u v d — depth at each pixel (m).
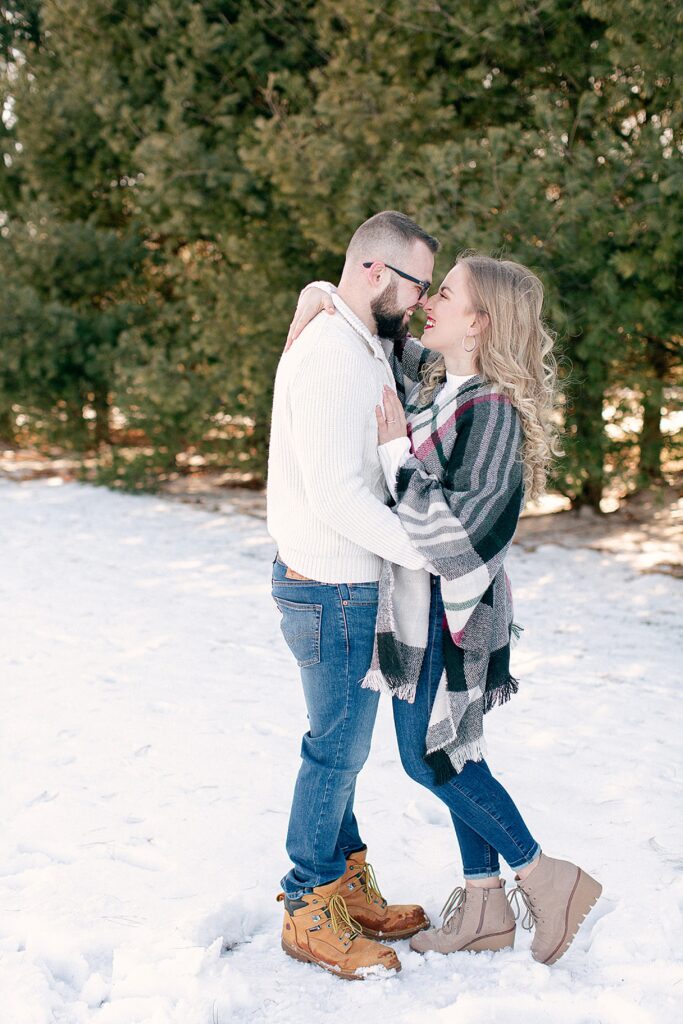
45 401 9.93
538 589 5.85
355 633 2.16
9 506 8.50
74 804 3.04
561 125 5.83
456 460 2.13
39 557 6.61
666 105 5.83
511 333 2.15
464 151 5.92
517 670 4.41
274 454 2.22
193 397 8.34
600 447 6.70
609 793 3.10
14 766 3.34
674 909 2.34
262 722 3.73
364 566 2.15
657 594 5.68
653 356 6.99
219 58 7.97
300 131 6.69
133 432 11.78
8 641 4.77
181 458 10.51
